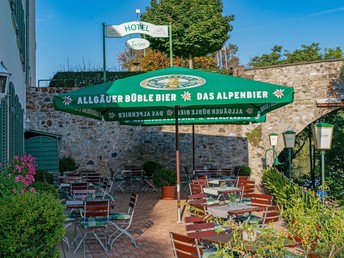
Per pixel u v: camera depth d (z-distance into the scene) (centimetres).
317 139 736
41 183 901
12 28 913
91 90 778
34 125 1733
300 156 3372
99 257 667
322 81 1861
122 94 751
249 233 472
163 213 1062
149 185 1589
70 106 750
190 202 785
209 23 2277
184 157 1836
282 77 1881
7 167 663
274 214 669
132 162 1795
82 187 1033
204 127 1859
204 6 2319
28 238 479
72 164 1708
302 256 441
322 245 424
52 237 493
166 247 726
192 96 752
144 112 1171
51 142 1670
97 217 740
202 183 1094
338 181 2045
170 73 822
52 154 1667
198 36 2264
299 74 1873
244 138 1880
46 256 492
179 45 2297
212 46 2331
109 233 833
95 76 1853
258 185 1758
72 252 692
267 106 974
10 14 866
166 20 2272
